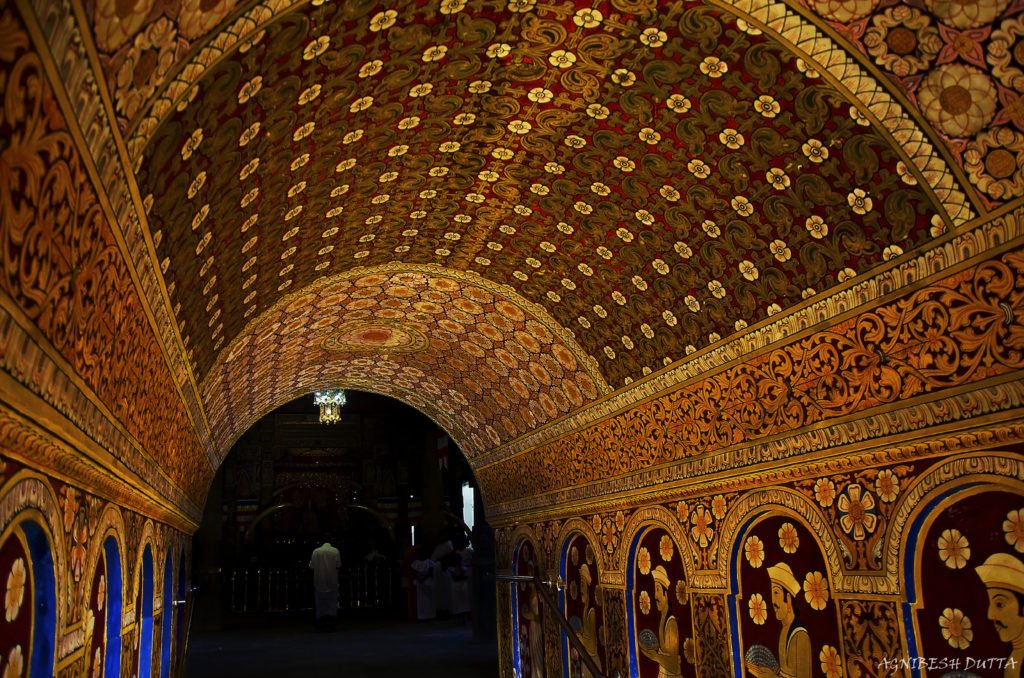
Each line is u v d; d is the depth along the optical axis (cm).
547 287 668
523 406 892
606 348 672
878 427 425
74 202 216
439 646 1516
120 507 399
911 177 359
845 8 322
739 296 504
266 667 1293
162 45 229
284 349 837
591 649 782
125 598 427
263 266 530
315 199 480
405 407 2562
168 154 279
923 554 409
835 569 465
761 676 529
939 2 303
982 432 366
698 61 382
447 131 460
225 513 2350
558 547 874
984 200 340
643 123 438
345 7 304
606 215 535
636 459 694
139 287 313
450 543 2078
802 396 477
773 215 442
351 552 2434
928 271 375
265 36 281
